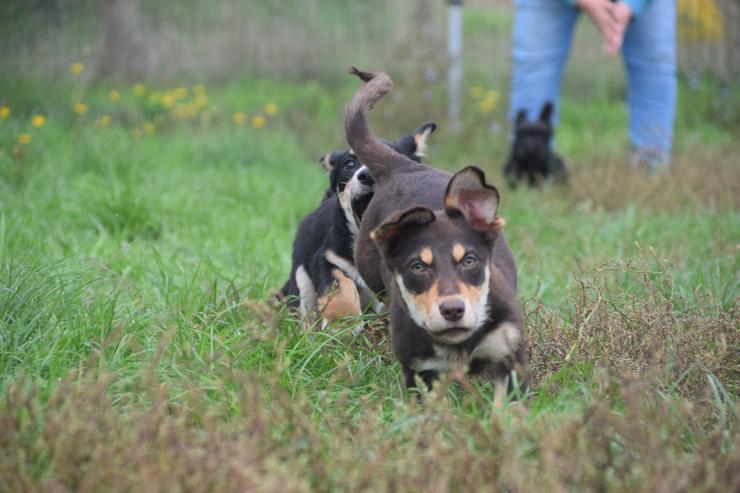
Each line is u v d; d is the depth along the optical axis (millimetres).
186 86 19609
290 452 4441
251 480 4020
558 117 17562
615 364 5699
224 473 4172
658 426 4645
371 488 4156
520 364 5395
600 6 10859
